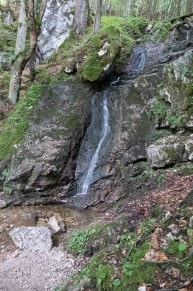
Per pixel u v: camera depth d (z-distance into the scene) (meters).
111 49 10.04
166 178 7.03
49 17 13.91
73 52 11.01
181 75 8.00
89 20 16.67
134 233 4.97
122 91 9.44
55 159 8.12
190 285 3.60
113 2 24.28
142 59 12.71
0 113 9.67
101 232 5.88
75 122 8.77
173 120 7.89
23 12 10.26
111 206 7.62
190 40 12.78
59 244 6.38
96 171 8.38
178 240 4.30
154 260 4.11
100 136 8.95
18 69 10.01
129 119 8.69
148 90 8.76
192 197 5.20
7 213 7.37
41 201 7.90
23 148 8.26
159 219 5.00
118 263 4.39
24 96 9.43
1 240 6.37
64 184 8.27
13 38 13.90
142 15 26.33
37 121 8.76
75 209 7.75
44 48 13.65
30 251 6.09
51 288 5.09
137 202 6.47
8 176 7.93
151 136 8.12
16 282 5.28
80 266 5.58
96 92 9.79
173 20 15.63
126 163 8.15
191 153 7.22
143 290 3.73
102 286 4.10
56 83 9.65
